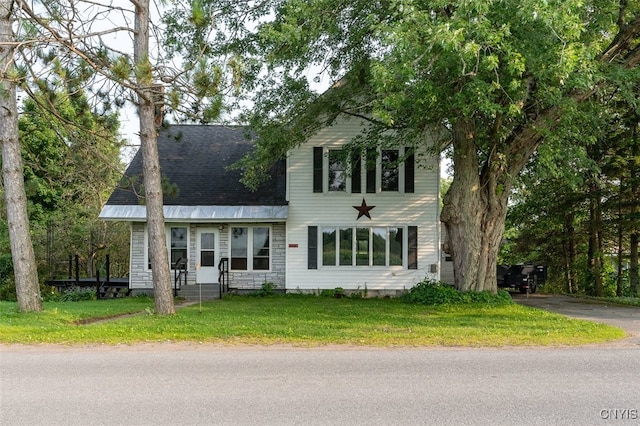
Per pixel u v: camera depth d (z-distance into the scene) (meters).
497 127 16.02
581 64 11.38
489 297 16.80
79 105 13.88
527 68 12.41
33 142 26.66
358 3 14.56
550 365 8.07
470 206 17.27
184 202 21.64
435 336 10.61
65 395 6.32
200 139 25.58
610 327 11.94
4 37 12.52
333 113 17.64
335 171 21.61
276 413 5.64
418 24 10.89
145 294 21.47
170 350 9.33
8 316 12.69
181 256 22.09
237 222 21.81
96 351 9.23
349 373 7.50
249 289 21.92
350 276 21.42
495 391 6.52
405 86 12.34
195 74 11.23
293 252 21.50
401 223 21.42
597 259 27.47
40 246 25.91
